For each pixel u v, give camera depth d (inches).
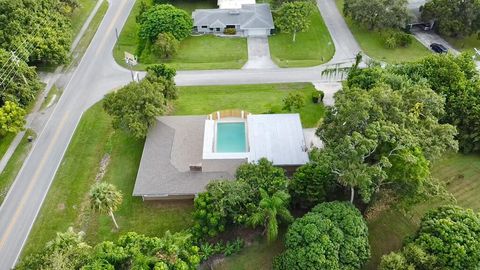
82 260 1749.5
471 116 2383.1
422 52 3440.0
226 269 1934.1
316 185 1987.0
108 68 3238.2
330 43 3535.9
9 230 2150.6
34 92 2824.8
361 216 1831.9
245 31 3622.0
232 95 2972.4
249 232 2049.7
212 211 1921.8
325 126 2073.1
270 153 2341.3
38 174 2432.3
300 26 3427.7
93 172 2443.4
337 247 1686.8
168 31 3378.4
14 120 2551.7
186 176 2258.9
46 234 2132.1
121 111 2487.7
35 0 3245.6
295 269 1670.8
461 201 2213.3
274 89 3029.0
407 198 1908.2
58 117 2805.1
